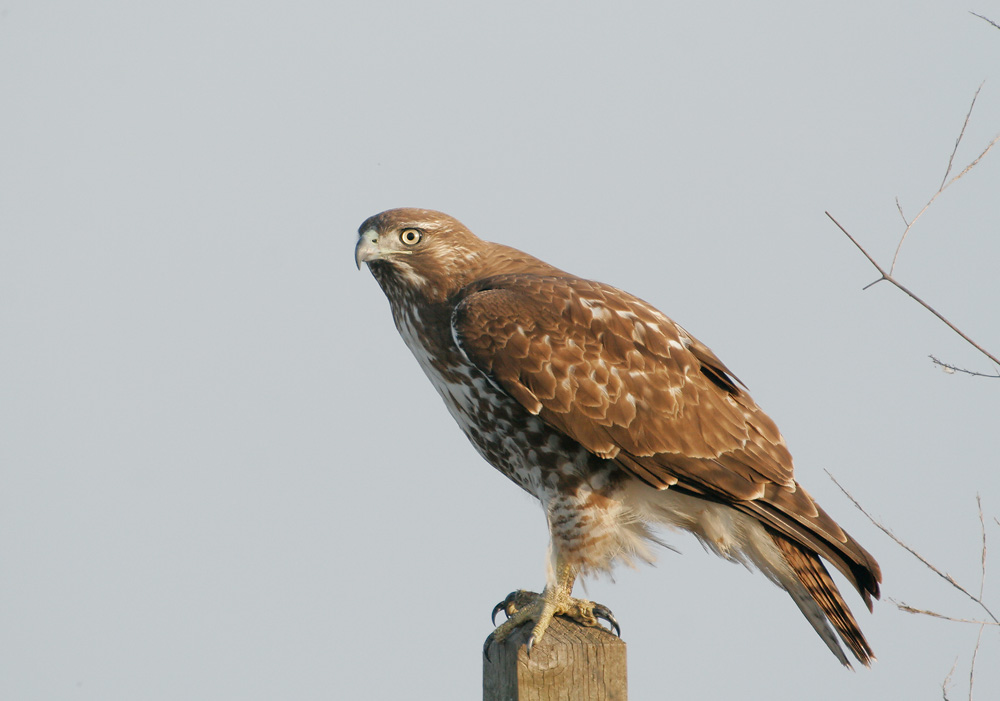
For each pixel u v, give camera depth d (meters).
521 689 7.16
